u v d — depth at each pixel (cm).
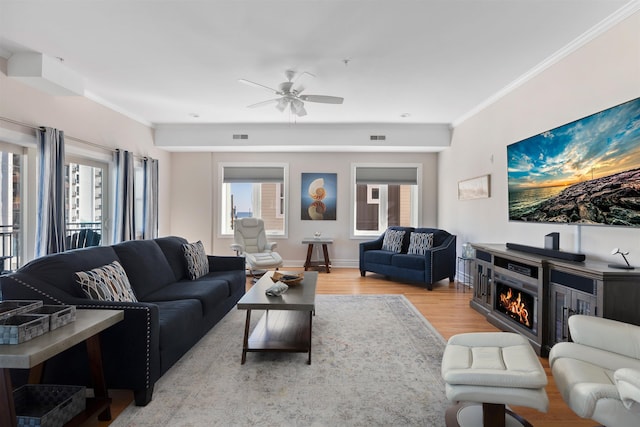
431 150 657
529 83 372
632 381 126
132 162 515
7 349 146
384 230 708
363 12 259
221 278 372
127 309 206
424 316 378
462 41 302
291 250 697
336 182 691
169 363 232
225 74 380
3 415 150
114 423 187
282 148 646
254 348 262
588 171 273
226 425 186
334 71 370
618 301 220
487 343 195
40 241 356
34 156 379
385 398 214
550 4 246
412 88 422
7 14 261
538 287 280
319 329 335
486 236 470
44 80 334
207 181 689
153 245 348
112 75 383
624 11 249
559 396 220
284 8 254
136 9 255
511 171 383
